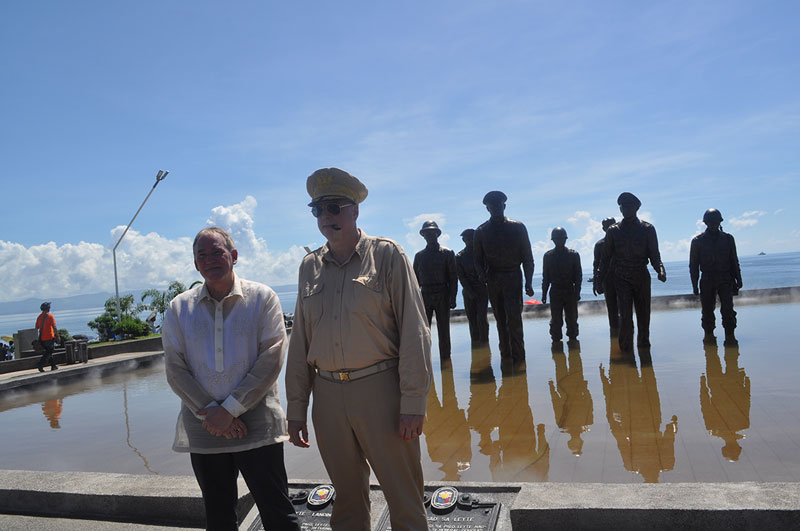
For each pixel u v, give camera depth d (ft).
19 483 13.89
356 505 9.78
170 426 24.77
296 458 18.02
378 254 9.50
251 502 12.45
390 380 9.38
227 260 10.18
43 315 49.44
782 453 14.60
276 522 9.93
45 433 25.12
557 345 39.22
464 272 40.98
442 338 36.42
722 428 17.11
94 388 40.45
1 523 12.96
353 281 9.38
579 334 45.27
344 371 9.36
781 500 9.90
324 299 9.55
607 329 47.78
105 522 12.78
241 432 9.66
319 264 9.98
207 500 10.05
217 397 9.97
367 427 9.27
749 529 9.66
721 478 13.26
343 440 9.53
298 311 10.09
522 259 32.24
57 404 33.83
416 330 9.19
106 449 21.34
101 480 13.83
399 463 9.32
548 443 17.10
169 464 18.72
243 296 10.36
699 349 32.30
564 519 10.37
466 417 21.25
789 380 22.88
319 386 9.70
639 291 32.83
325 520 11.26
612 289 42.55
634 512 10.12
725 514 9.75
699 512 9.85
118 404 31.94
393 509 9.34
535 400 23.13
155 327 95.81
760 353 29.58
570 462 15.24
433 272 35.99
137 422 26.20
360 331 9.25
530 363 32.58
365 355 9.26
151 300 116.06
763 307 55.36
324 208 9.45
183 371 10.12
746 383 22.90
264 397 10.15
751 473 13.44
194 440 9.91
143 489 13.08
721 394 21.39
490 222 32.22
